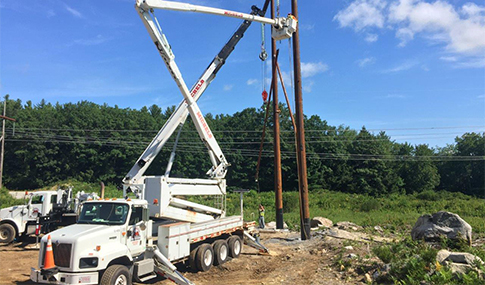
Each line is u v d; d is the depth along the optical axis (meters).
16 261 13.11
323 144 70.12
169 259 9.72
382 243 13.60
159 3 10.38
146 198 11.23
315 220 22.86
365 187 65.25
